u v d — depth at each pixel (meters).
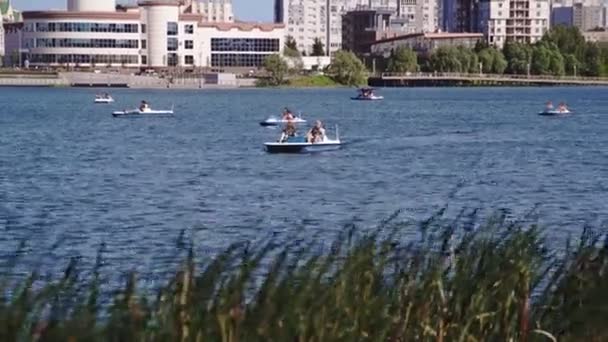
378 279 21.17
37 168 124.12
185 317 17.86
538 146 159.00
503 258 22.31
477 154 144.00
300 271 20.08
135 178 112.12
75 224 77.12
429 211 85.94
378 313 19.83
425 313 20.48
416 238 52.38
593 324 21.45
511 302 21.11
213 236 70.50
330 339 18.66
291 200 93.31
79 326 17.27
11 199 93.12
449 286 21.30
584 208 87.44
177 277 19.11
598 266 23.11
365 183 107.94
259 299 19.05
